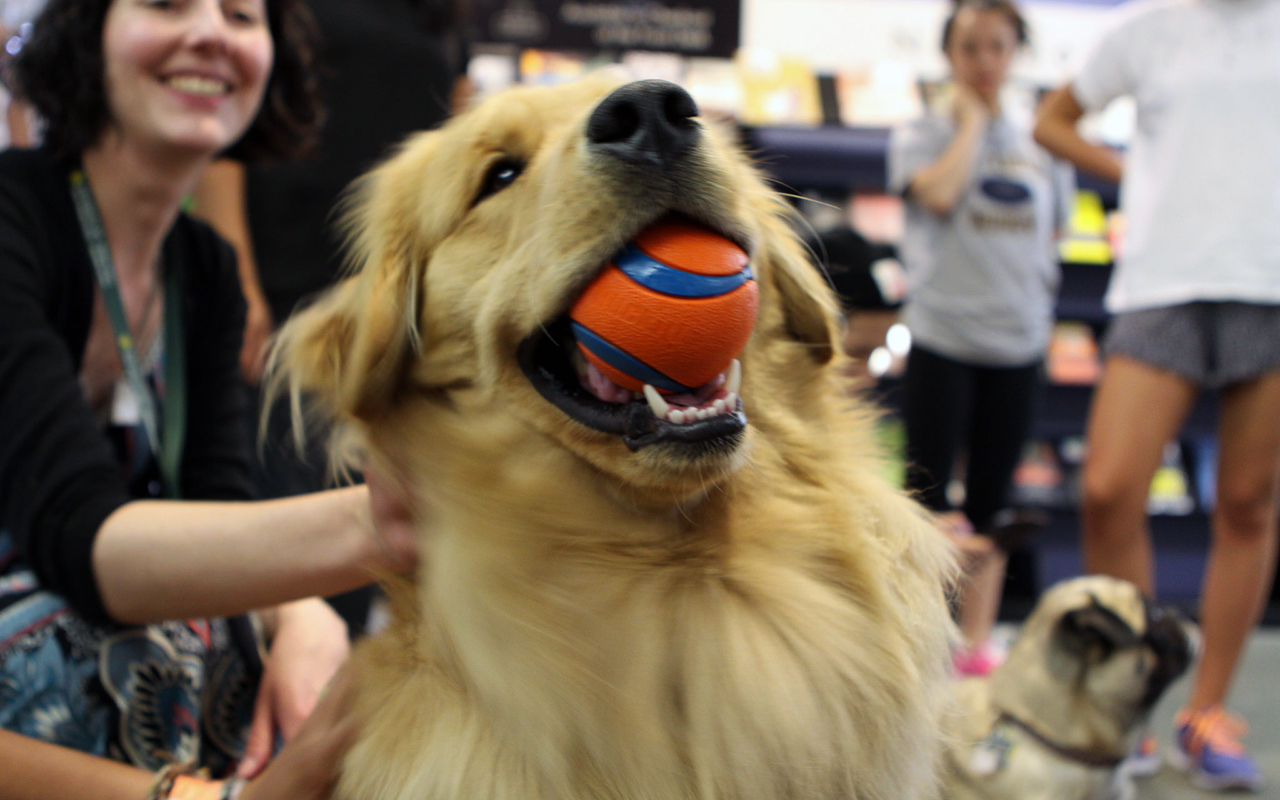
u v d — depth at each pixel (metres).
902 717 1.13
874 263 3.41
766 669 1.05
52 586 1.20
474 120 1.19
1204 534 4.38
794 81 4.50
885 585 1.18
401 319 1.17
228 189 2.19
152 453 1.57
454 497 1.11
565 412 1.05
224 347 1.67
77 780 1.12
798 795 1.04
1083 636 2.03
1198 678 2.59
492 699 1.01
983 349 3.06
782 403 1.25
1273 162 2.33
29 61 1.41
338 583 1.17
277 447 2.00
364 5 2.24
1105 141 4.44
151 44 1.35
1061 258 4.49
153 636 1.38
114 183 1.45
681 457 0.99
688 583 1.08
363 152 2.23
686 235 1.00
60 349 1.28
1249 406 2.40
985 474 3.27
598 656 1.05
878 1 4.80
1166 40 2.49
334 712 1.10
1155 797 2.45
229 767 1.50
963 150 3.03
